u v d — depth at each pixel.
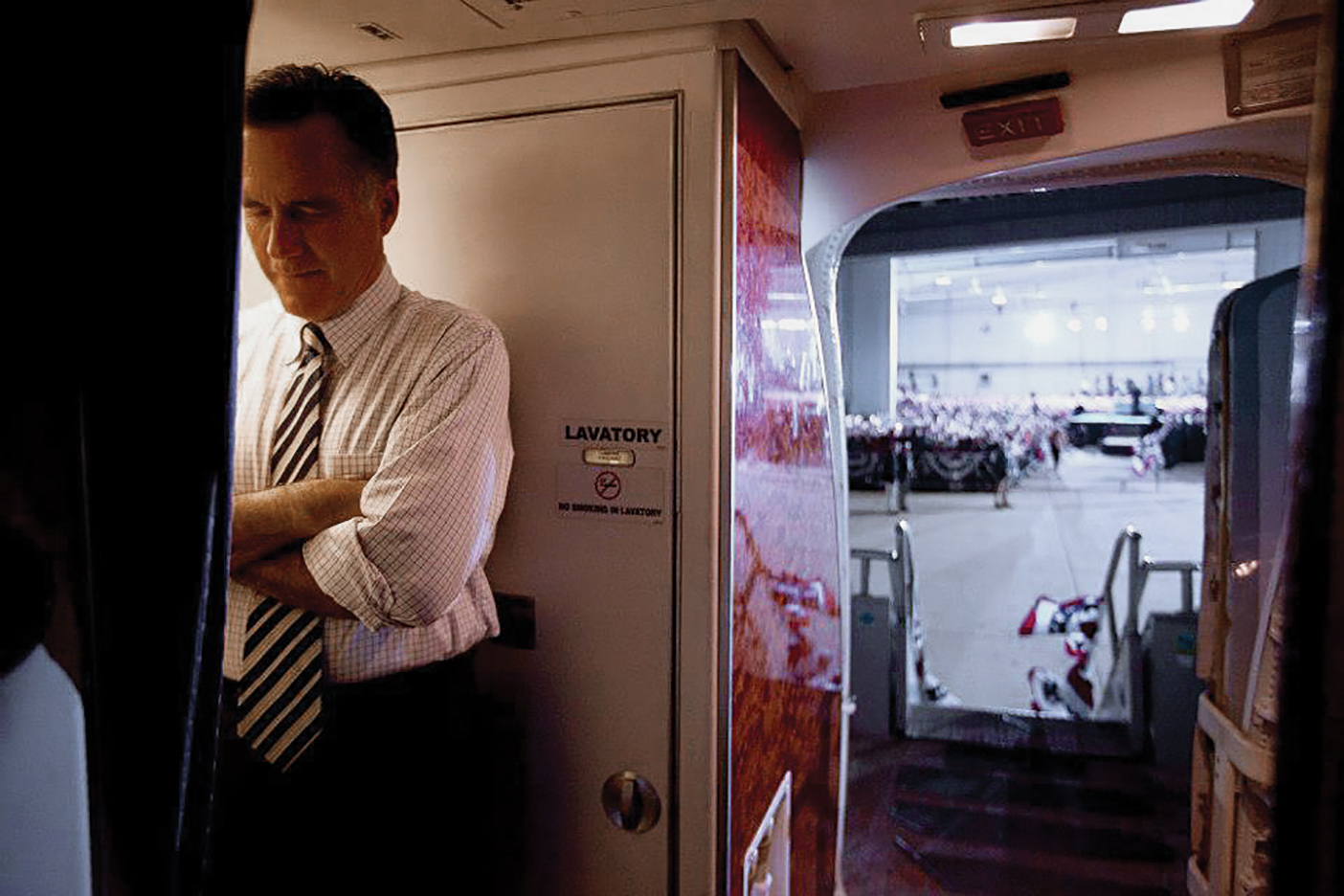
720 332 1.47
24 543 0.45
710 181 1.46
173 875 0.51
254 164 1.18
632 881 1.59
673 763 1.54
